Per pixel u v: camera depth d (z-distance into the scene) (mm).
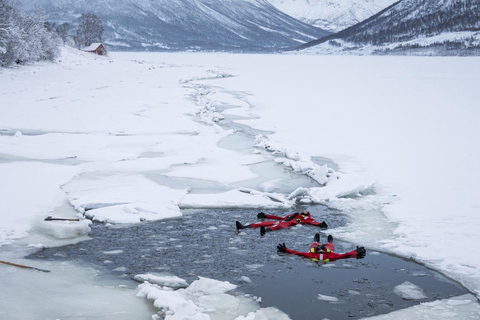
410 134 23453
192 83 57719
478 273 8266
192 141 21047
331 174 15117
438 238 9930
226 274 8234
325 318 6809
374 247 9594
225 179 14836
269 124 27047
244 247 9500
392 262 8906
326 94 45250
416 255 9047
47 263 8445
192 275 8156
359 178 14555
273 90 49438
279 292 7598
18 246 9133
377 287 7840
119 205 11594
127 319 6586
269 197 13109
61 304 6938
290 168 16562
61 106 32281
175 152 18609
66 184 13648
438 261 8812
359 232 10453
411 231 10391
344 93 46250
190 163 16859
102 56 118750
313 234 10367
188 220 11102
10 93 39250
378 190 13875
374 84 57844
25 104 32969
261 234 10180
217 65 121000
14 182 13430
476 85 54844
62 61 78500
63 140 20438
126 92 42969
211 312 6875
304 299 7375
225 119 29156
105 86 48969
